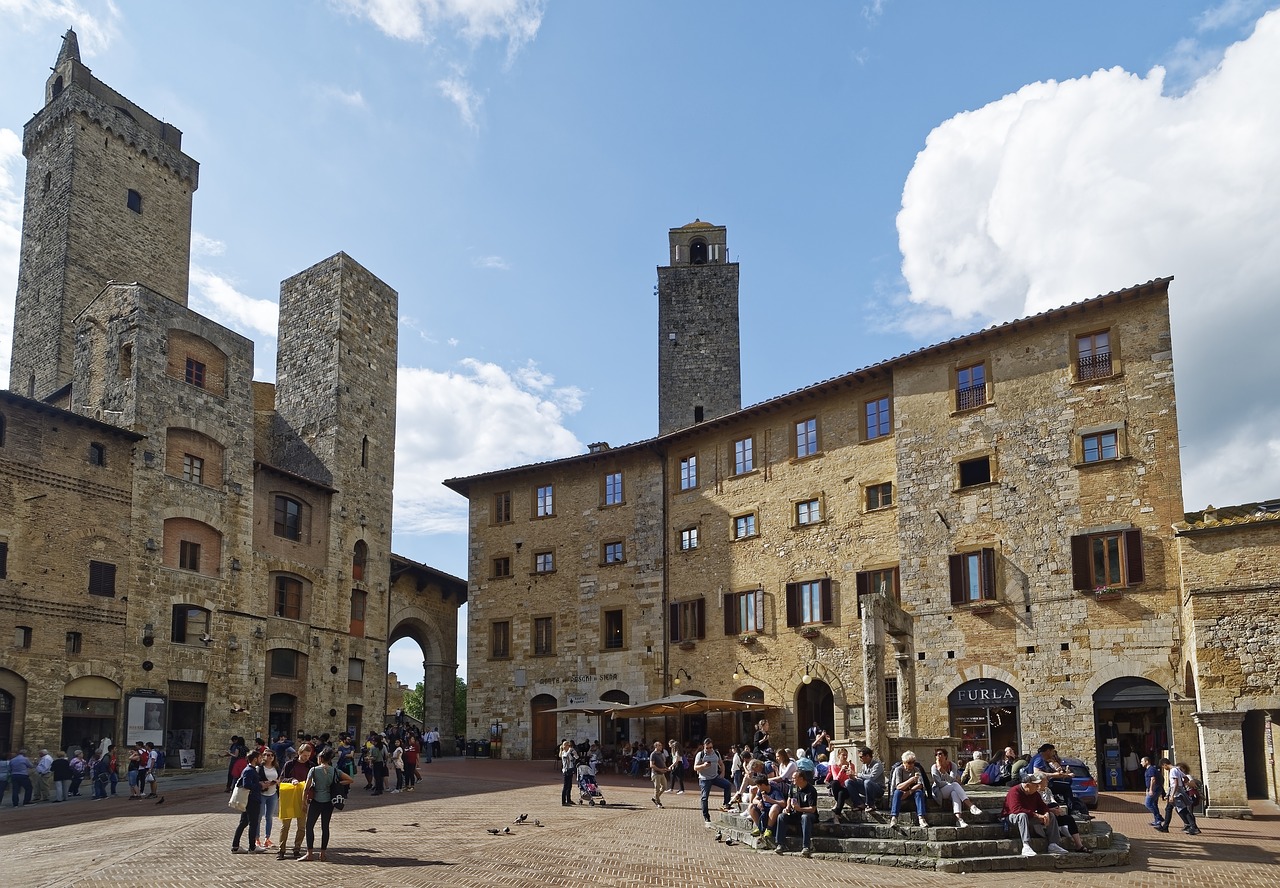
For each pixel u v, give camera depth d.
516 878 19.55
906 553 43.69
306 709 52.12
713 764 28.81
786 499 49.41
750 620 49.69
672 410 72.12
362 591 57.94
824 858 22.94
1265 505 33.72
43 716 39.06
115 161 61.47
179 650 45.16
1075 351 40.62
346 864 21.05
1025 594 40.12
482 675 58.34
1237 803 29.70
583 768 34.19
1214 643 30.66
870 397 47.06
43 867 20.81
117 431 43.41
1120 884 19.88
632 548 55.06
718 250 75.56
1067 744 38.16
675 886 19.12
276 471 52.06
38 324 58.47
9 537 38.94
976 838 23.14
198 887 18.39
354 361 59.22
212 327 49.62
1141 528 37.97
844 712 45.12
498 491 60.66
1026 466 41.03
